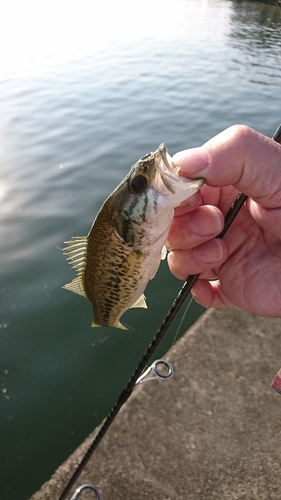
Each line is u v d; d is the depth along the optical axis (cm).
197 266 16
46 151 70
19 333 38
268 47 166
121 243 17
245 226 18
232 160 13
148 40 169
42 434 30
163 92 102
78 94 99
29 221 52
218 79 116
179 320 39
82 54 139
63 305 41
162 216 15
